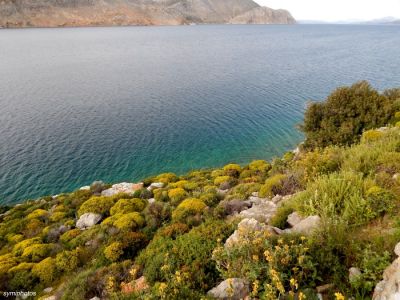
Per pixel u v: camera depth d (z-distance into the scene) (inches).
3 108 2331.4
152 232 558.6
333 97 802.2
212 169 1267.2
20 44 7111.2
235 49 6289.4
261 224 297.0
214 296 214.1
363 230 234.2
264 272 210.8
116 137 1809.8
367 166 381.1
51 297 411.8
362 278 179.0
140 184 1042.1
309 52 5428.2
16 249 635.5
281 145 1633.9
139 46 7017.7
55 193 1270.9
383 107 738.2
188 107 2378.2
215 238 325.7
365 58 4338.1
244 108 2289.6
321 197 314.0
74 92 2869.1
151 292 244.5
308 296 179.5
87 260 528.1
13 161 1493.6
